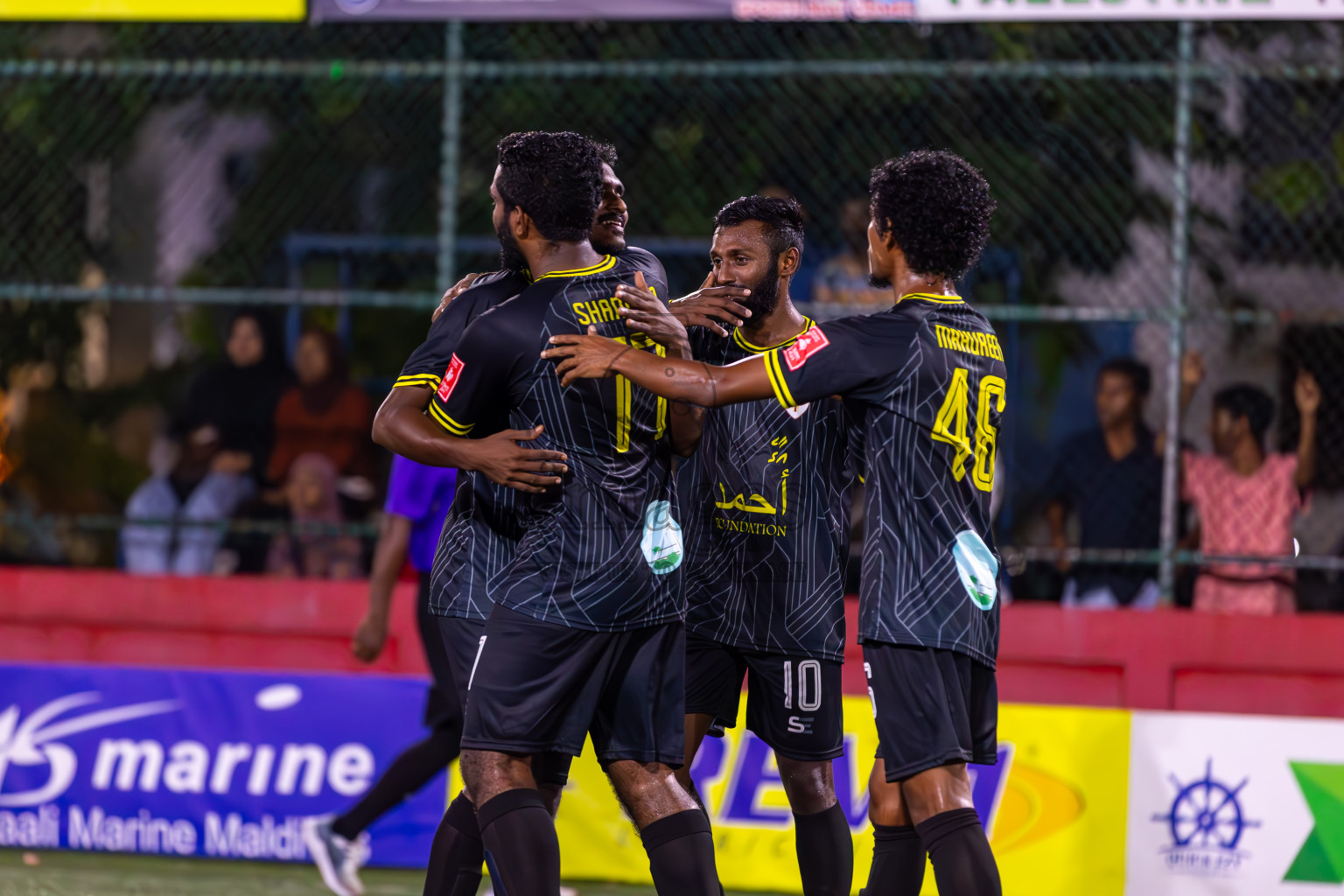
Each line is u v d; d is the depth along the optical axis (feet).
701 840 35.32
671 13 63.57
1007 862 53.57
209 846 58.08
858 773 54.44
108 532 89.35
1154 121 80.64
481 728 34.40
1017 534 80.38
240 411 81.00
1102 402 71.26
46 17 65.57
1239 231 82.02
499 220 35.63
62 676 59.88
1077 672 62.03
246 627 65.31
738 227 39.99
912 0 62.69
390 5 64.80
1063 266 82.38
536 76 82.02
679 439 36.40
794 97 82.69
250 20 64.95
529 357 34.19
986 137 81.51
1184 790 53.21
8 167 89.86
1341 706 60.34
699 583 41.06
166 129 93.30
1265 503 68.49
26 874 55.16
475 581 36.06
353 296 67.21
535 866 33.71
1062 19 62.08
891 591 35.01
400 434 34.81
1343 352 76.13
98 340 95.20
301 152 93.40
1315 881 52.21
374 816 52.75
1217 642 61.05
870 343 34.81
